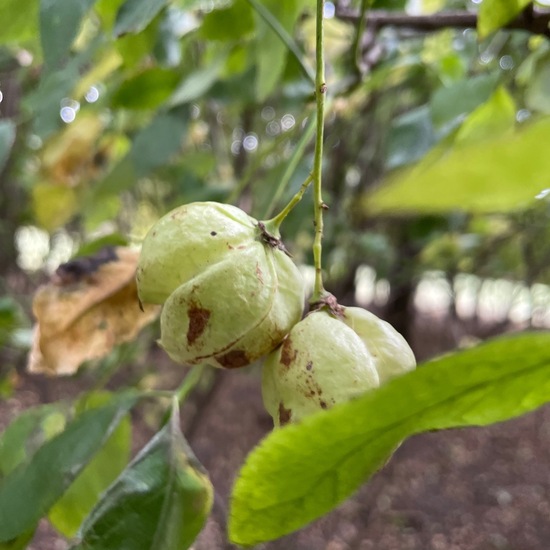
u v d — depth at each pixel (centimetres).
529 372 5
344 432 5
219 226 9
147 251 9
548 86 12
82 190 24
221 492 40
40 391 47
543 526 42
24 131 32
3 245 44
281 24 16
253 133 32
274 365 9
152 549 9
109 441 12
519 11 12
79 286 13
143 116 25
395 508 44
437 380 5
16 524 10
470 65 21
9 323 23
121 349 20
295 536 36
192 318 9
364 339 9
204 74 19
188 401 43
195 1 18
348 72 17
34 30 14
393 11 19
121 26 11
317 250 9
